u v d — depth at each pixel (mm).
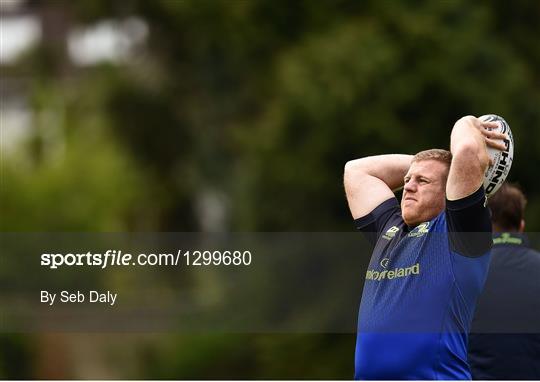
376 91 50562
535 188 51031
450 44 51125
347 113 50438
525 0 56938
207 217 87188
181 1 69062
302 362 46812
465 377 12992
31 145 79438
